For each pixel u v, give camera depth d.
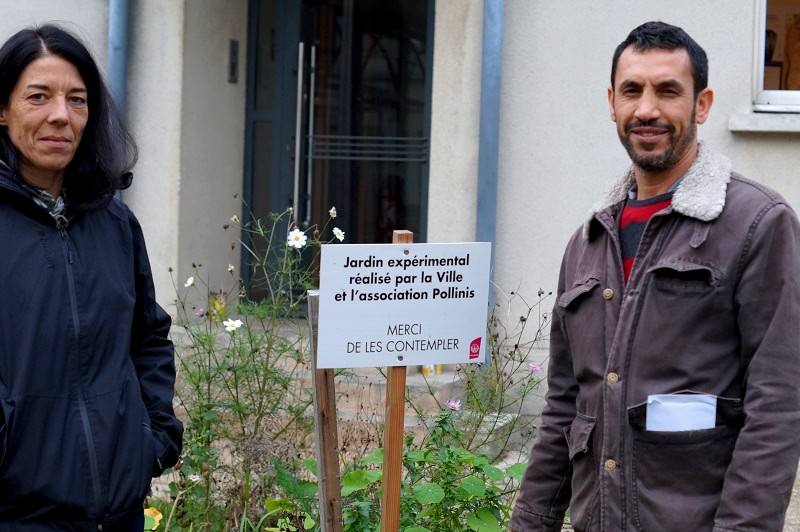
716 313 2.34
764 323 2.29
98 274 2.56
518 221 6.22
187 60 6.80
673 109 2.43
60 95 2.53
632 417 2.39
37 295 2.44
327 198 7.41
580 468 2.59
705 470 2.34
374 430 4.58
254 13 7.42
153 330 2.87
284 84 7.43
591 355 2.54
